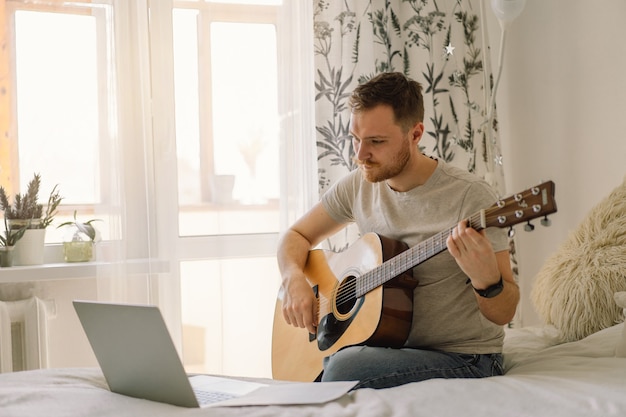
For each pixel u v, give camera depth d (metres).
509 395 1.35
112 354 1.43
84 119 2.67
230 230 2.80
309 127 2.86
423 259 1.72
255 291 2.83
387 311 1.78
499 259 1.73
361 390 1.44
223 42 2.79
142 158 2.70
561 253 2.16
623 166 2.48
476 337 1.81
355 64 2.84
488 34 3.12
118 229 2.63
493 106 2.85
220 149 2.79
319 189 2.82
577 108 2.69
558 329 2.07
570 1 2.70
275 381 1.63
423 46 2.91
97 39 2.66
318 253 2.16
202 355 2.77
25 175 2.64
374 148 1.84
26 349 2.54
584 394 1.33
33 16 2.63
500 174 2.94
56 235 2.73
